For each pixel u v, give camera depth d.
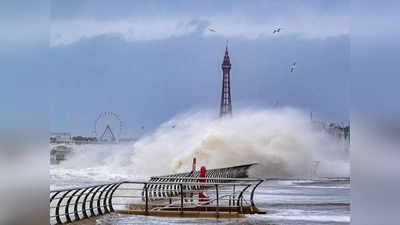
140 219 24.62
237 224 24.14
